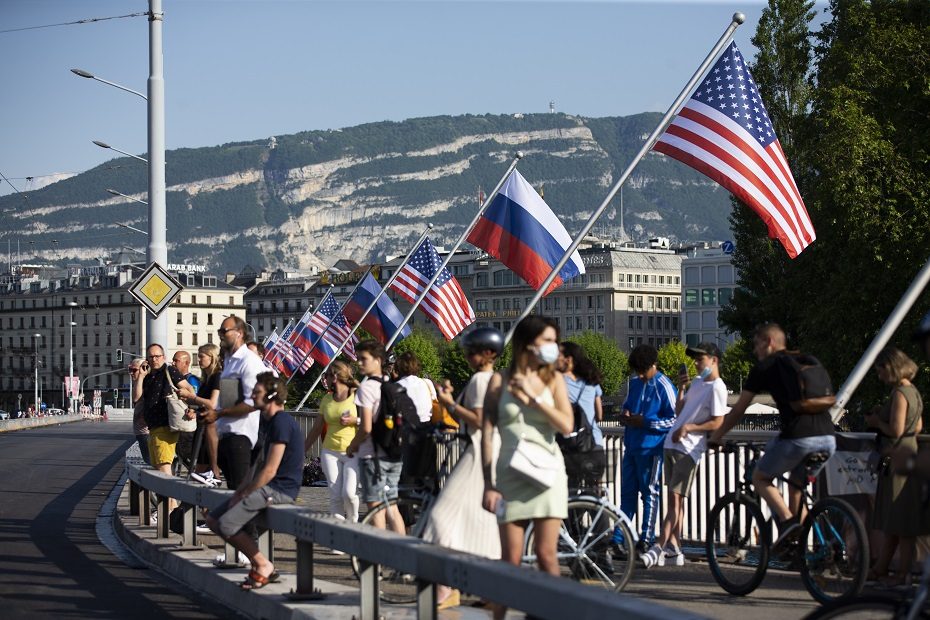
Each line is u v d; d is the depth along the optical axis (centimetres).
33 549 1922
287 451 1377
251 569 1384
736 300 7875
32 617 1292
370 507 1498
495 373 1059
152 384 2042
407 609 1224
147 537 1886
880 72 5119
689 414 1520
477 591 862
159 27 3034
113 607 1368
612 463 1803
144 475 1953
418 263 3897
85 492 3138
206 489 1538
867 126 4975
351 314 4653
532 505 1013
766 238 7650
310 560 1289
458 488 1217
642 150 1972
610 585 1234
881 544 1368
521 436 1016
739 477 1458
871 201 4962
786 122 7344
